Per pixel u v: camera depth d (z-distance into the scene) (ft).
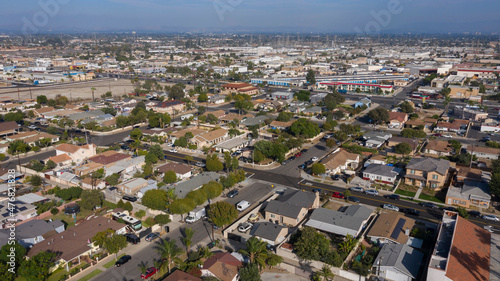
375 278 172.14
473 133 448.24
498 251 189.98
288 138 406.21
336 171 316.40
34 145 387.96
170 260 180.86
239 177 285.02
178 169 307.17
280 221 227.81
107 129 455.22
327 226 213.05
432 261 166.20
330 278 173.47
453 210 243.81
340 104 618.44
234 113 548.72
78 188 264.52
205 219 235.61
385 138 402.93
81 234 200.95
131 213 245.65
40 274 167.12
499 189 245.45
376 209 245.86
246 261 182.19
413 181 289.12
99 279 172.24
